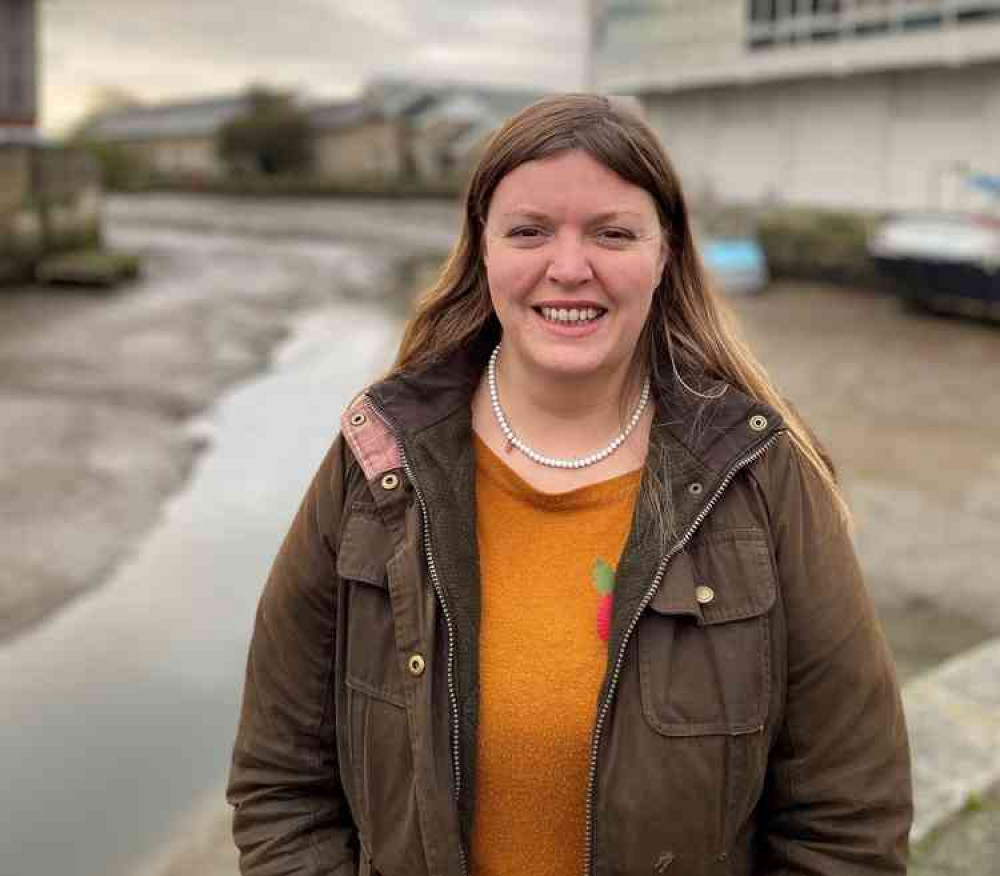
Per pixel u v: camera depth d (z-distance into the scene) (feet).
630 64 94.99
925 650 17.69
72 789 13.93
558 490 4.96
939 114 69.92
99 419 35.22
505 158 4.72
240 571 22.30
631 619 4.53
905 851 4.79
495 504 5.01
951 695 11.76
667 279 5.17
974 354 47.57
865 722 4.75
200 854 12.52
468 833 4.76
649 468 4.78
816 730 4.78
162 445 32.40
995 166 66.13
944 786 10.09
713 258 66.23
